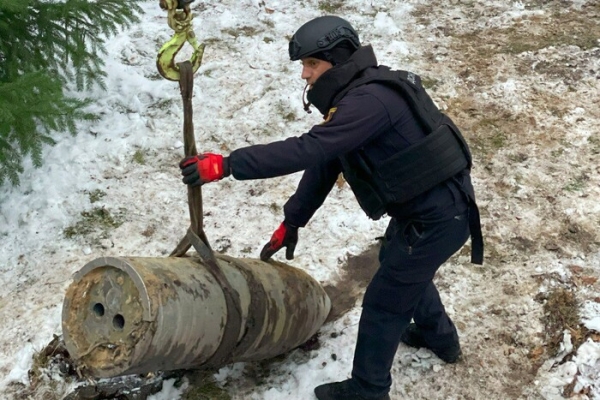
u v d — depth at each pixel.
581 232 3.63
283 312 2.63
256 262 2.68
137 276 2.12
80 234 3.71
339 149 2.01
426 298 2.69
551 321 3.13
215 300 2.34
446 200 2.22
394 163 2.14
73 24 4.31
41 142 3.87
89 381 2.89
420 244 2.25
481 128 4.41
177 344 2.21
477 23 5.55
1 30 3.92
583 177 3.99
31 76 3.50
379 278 2.39
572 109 4.54
